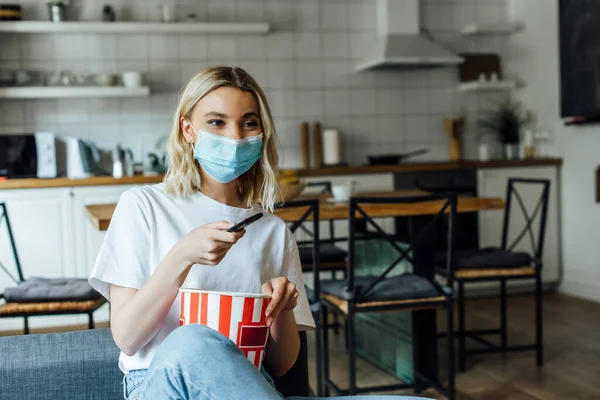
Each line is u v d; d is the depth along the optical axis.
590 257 4.61
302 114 5.15
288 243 1.39
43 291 2.46
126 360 1.29
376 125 5.28
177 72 4.92
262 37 5.06
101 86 4.59
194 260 1.12
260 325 1.11
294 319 1.34
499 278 3.11
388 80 5.29
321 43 5.16
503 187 4.77
